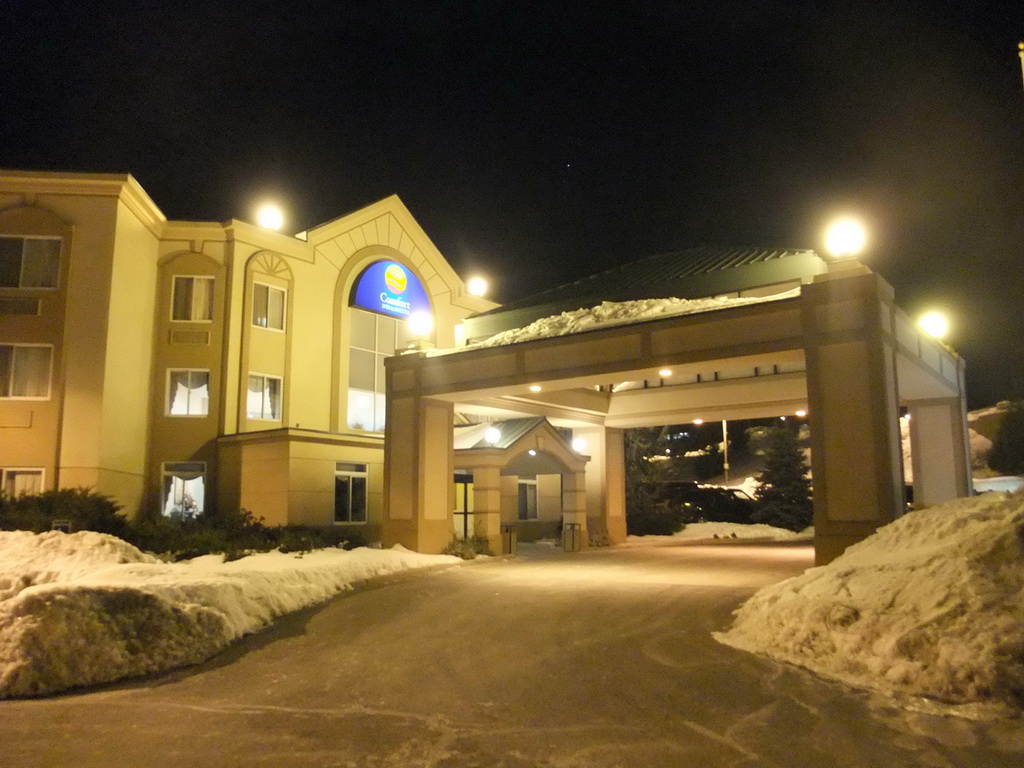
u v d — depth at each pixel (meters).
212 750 6.38
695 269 21.83
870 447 12.73
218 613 10.40
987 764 5.74
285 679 8.81
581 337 16.73
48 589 9.01
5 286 20.27
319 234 25.92
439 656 9.75
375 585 15.36
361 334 27.22
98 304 20.23
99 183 20.45
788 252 20.03
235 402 23.19
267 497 21.42
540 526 28.30
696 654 9.45
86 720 7.28
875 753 6.03
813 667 8.55
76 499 17.56
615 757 6.09
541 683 8.38
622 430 26.69
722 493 36.94
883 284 13.44
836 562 11.23
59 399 19.84
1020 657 7.11
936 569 8.81
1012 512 9.60
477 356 18.50
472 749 6.33
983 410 40.91
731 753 6.13
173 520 20.00
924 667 7.56
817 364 13.41
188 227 23.42
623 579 15.57
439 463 19.73
